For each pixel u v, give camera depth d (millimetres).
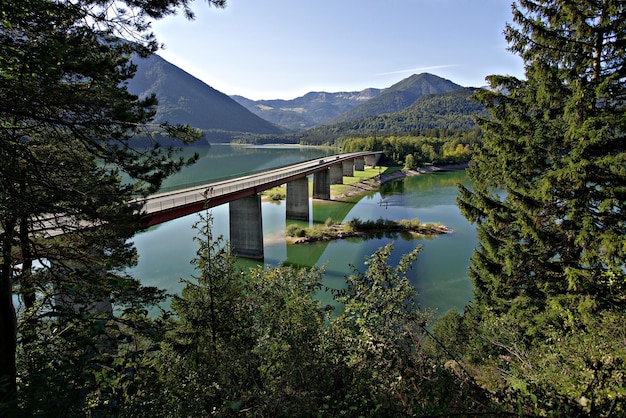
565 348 8422
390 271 8898
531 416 4402
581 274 12531
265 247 45094
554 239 14375
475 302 21422
